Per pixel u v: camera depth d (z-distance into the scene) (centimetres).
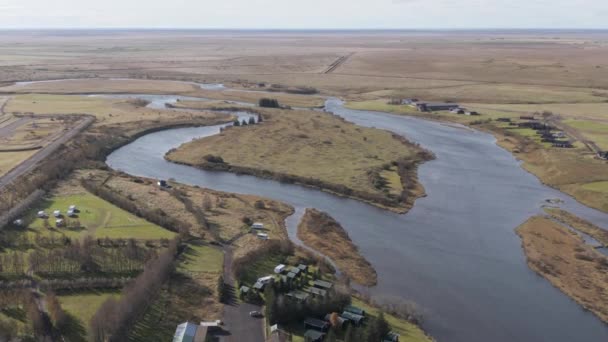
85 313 7831
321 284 8981
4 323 7200
